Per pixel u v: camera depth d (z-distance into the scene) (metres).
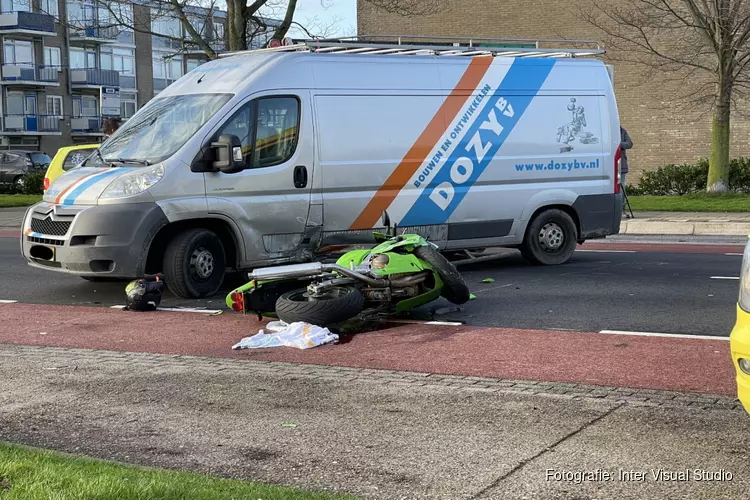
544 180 12.74
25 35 57.94
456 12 33.53
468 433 5.45
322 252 11.38
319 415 5.88
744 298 4.71
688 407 5.87
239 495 4.27
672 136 30.20
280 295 8.80
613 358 7.25
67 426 5.73
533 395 6.23
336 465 4.96
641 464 4.88
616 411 5.82
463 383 6.59
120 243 10.00
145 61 65.19
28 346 8.11
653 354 7.36
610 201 13.31
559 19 31.77
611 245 16.12
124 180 10.14
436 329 8.55
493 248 13.47
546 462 4.93
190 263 10.44
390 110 11.59
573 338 8.05
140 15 31.80
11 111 58.34
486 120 12.24
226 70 11.23
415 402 6.12
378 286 8.61
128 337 8.43
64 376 6.98
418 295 8.91
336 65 11.33
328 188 11.20
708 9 21.58
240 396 6.35
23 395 6.46
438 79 11.94
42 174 36.16
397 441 5.34
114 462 4.86
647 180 27.73
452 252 12.63
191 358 7.53
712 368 6.86
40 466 4.64
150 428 5.67
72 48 60.97
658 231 18.02
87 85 60.28
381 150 11.52
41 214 10.58
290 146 10.95
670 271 12.20
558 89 12.80
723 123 22.67
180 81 11.54
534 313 9.30
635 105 30.58
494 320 8.96
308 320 8.08
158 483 4.38
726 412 5.74
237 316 9.42
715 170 22.89
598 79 13.17
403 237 9.34
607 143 13.23
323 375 6.89
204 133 10.48
